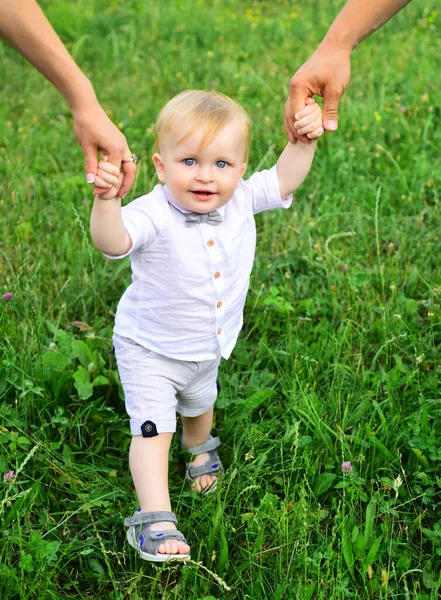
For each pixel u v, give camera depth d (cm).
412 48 697
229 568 240
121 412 307
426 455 275
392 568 239
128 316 246
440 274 374
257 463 276
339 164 483
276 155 504
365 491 269
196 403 264
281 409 303
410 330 333
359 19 244
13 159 493
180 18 800
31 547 232
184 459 284
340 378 312
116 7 837
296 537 241
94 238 215
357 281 369
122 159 214
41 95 602
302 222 418
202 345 245
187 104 222
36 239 408
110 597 229
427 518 262
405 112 555
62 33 758
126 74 662
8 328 319
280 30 770
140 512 239
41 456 270
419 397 297
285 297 370
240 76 631
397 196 454
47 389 302
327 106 250
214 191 224
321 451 277
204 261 231
